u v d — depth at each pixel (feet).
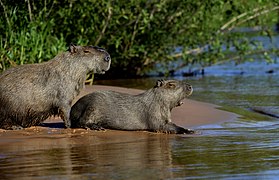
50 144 57.21
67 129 64.08
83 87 65.26
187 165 48.93
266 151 53.78
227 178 45.03
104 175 46.01
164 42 109.19
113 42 102.89
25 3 89.61
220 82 104.83
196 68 121.60
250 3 109.81
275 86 98.99
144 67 113.39
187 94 64.95
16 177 45.75
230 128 65.82
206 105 77.71
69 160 50.78
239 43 119.55
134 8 103.04
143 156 52.19
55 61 64.44
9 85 63.52
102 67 64.95
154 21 107.04
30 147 55.93
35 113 63.93
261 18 114.21
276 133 62.69
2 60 79.71
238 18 111.45
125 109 64.49
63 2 95.09
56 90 63.82
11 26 84.89
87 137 60.54
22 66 64.59
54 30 95.20
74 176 45.85
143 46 105.81
